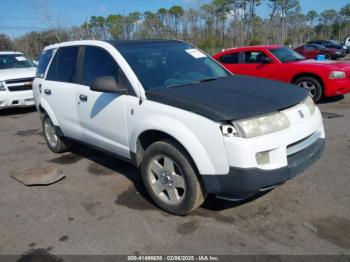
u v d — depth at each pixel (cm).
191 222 331
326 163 452
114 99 381
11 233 332
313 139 329
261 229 312
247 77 409
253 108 292
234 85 357
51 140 571
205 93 326
